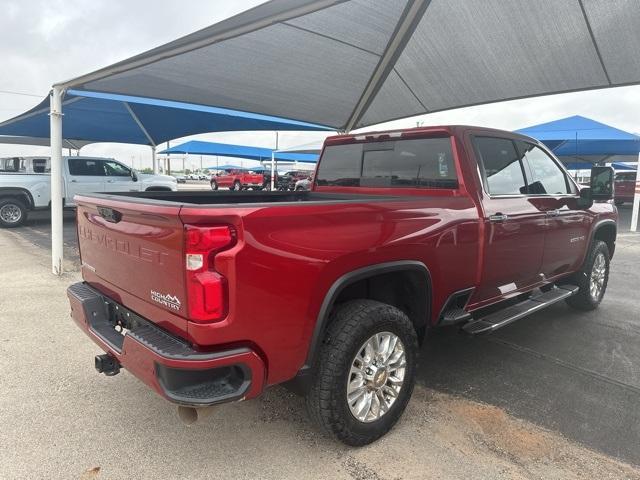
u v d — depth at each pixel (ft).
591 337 15.43
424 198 10.30
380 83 22.08
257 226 7.13
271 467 8.48
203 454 8.83
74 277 21.89
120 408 10.39
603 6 15.16
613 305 19.38
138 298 8.35
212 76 20.72
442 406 10.75
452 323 11.04
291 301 7.63
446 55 19.58
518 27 17.08
